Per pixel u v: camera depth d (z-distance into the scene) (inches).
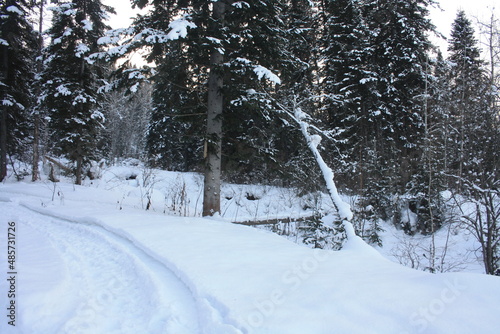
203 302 129.2
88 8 686.5
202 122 410.6
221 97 386.9
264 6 364.5
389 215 574.2
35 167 718.5
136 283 163.2
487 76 358.6
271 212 617.0
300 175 568.4
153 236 234.1
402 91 655.1
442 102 414.3
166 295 142.8
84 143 659.4
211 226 283.4
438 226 514.3
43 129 933.2
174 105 402.0
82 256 207.6
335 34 647.8
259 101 349.4
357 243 245.0
